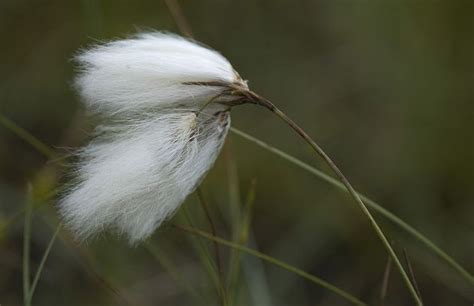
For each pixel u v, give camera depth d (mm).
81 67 409
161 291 525
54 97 628
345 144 615
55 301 529
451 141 595
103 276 498
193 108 406
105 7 617
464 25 612
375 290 549
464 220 564
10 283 542
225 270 517
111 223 407
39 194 462
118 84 401
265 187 595
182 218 481
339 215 578
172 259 535
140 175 396
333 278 563
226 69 406
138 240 407
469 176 582
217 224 562
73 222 398
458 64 614
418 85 620
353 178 599
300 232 578
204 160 407
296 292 548
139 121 403
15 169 595
